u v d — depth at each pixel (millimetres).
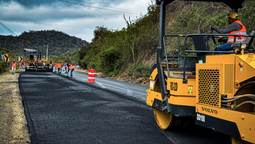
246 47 3512
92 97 9234
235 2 4848
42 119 5598
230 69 3178
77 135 4449
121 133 4641
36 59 37250
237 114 2885
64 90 11203
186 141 4227
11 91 10328
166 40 20656
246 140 2748
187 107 4062
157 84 5453
